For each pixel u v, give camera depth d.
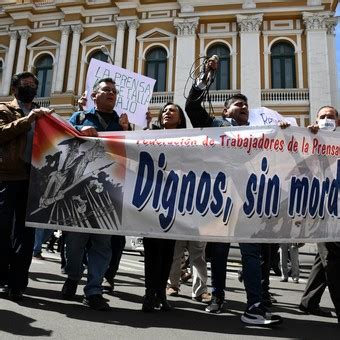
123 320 3.60
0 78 20.58
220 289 4.27
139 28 19.58
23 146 4.02
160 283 4.20
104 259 4.05
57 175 3.86
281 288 6.95
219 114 17.56
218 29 18.84
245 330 3.46
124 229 3.76
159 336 3.17
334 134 4.14
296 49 18.03
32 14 20.78
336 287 3.89
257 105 17.45
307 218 3.90
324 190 4.00
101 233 3.76
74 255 4.20
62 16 20.55
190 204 3.79
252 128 3.97
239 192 3.82
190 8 18.89
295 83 17.88
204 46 18.77
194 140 3.91
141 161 3.87
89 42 19.84
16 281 3.96
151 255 4.07
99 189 3.83
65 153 3.89
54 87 19.58
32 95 4.27
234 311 4.33
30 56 20.44
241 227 3.76
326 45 17.69
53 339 2.94
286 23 18.41
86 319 3.52
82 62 19.70
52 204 3.82
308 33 17.88
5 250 4.02
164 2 19.44
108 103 4.36
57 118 3.94
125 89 6.44
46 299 4.17
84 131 3.94
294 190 3.91
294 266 7.99
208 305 4.37
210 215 3.77
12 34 20.66
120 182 3.84
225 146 3.90
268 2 18.36
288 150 3.97
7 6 20.77
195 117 4.32
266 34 18.38
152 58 19.30
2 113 4.03
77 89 19.45
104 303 3.92
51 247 11.14
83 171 3.86
